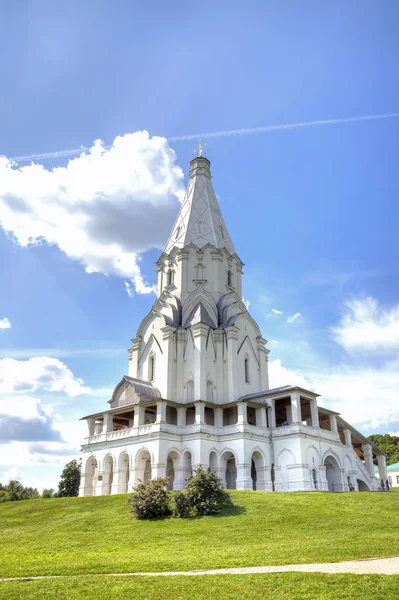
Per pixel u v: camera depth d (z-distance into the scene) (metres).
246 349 61.28
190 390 56.19
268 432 51.91
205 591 14.35
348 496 36.12
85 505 37.53
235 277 67.56
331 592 13.70
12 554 23.91
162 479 35.00
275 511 31.62
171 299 62.75
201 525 29.27
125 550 23.92
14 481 100.25
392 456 115.94
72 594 14.55
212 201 71.94
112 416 55.31
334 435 54.31
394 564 16.91
